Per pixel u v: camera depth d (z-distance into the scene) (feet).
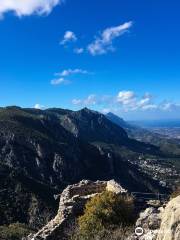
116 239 66.23
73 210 86.07
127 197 84.23
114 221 77.10
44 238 78.07
